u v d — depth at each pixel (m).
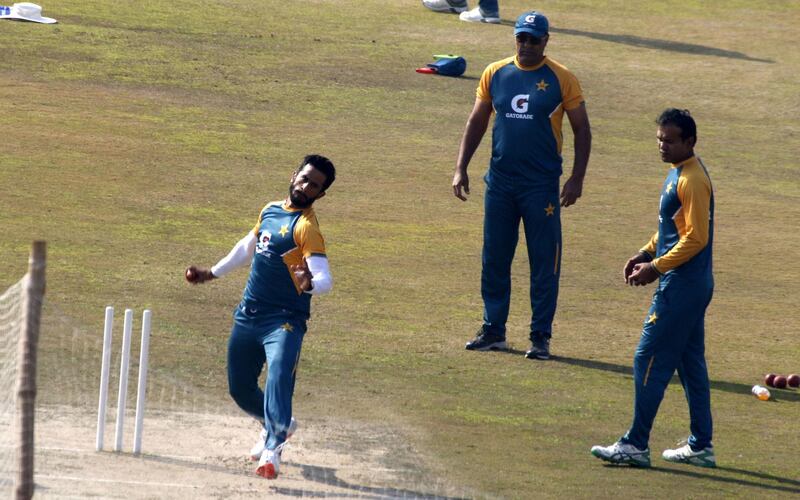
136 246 45.47
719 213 62.50
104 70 78.25
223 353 33.25
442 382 33.06
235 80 80.50
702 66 98.88
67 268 41.19
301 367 33.12
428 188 61.44
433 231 53.66
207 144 64.75
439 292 44.16
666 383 26.27
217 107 73.31
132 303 37.75
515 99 36.72
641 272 26.36
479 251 50.91
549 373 35.28
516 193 36.78
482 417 29.78
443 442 27.08
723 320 43.62
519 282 46.88
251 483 22.70
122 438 24.31
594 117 81.06
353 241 50.69
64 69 77.19
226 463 24.00
